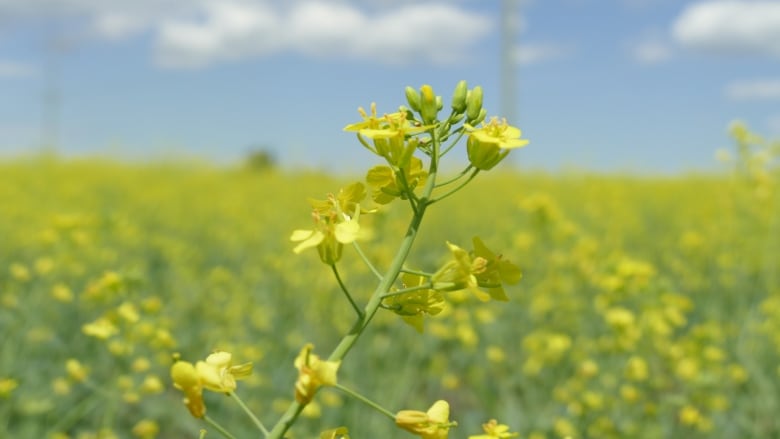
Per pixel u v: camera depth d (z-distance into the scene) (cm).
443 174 1538
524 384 539
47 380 505
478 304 584
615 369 512
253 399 505
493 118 165
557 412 506
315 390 148
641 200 1477
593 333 662
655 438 449
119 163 2148
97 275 721
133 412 489
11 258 812
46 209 1132
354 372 559
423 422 155
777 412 498
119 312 381
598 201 1330
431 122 166
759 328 604
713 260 886
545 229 689
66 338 583
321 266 738
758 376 516
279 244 1006
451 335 535
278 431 148
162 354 518
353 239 154
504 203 1441
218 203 1423
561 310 663
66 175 1733
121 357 403
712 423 470
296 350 595
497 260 158
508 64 2072
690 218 1206
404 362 570
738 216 914
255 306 708
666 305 519
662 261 964
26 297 594
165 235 1134
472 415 500
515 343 647
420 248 1021
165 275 823
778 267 785
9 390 395
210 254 1027
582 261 679
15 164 1956
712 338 541
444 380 520
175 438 493
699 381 467
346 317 624
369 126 166
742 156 742
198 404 151
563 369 559
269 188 1680
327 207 164
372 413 492
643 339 521
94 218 649
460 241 1109
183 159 2208
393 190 165
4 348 505
